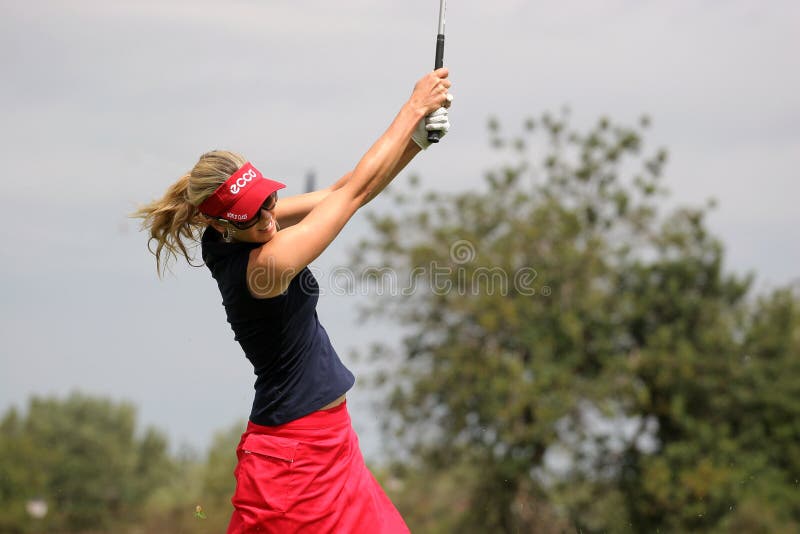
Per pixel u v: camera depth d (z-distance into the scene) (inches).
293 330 494.6
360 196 484.1
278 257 468.4
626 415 2532.0
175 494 3312.0
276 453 504.7
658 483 2370.8
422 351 2628.0
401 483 2623.0
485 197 2706.7
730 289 2751.0
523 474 2466.8
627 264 2652.6
